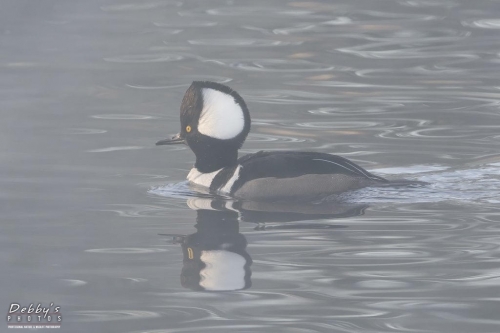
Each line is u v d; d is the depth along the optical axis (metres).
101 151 14.96
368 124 16.62
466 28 25.52
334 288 8.59
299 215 11.31
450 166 13.77
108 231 10.62
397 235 10.27
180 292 8.57
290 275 8.97
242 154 14.73
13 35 25.84
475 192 12.29
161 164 14.21
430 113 17.33
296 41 24.53
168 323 7.84
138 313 8.06
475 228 10.50
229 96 12.96
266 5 29.39
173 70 21.69
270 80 20.52
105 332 7.66
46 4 30.02
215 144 12.94
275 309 8.11
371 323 7.76
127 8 29.42
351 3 29.19
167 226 10.83
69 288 8.73
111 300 8.39
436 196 12.10
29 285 8.81
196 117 12.98
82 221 11.06
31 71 21.73
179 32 25.88
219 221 11.06
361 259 9.41
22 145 15.31
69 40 25.17
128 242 10.17
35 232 10.60
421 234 10.30
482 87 19.44
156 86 20.23
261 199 12.27
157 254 9.71
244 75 21.05
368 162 14.11
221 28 26.25
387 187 12.45
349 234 10.37
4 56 23.41
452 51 23.05
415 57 22.55
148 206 11.81
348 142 15.38
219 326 7.75
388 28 25.80
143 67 22.06
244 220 11.10
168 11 28.80
